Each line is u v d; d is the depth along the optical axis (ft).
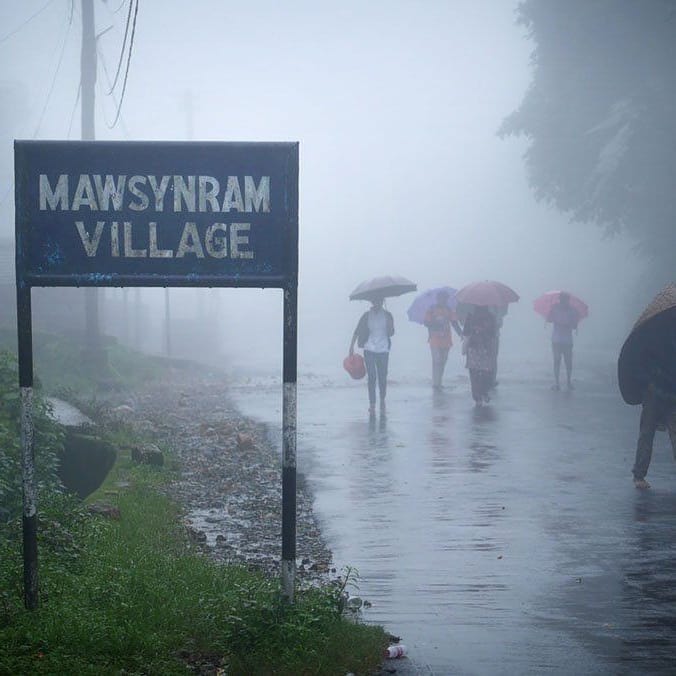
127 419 106.42
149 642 33.99
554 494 66.49
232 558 50.72
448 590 44.70
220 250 36.94
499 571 47.80
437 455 82.84
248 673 33.09
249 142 36.88
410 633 38.58
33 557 36.86
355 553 51.65
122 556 45.47
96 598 38.24
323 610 36.63
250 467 78.38
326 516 60.59
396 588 45.03
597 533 55.47
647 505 62.85
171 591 39.70
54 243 36.94
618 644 37.19
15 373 72.13
